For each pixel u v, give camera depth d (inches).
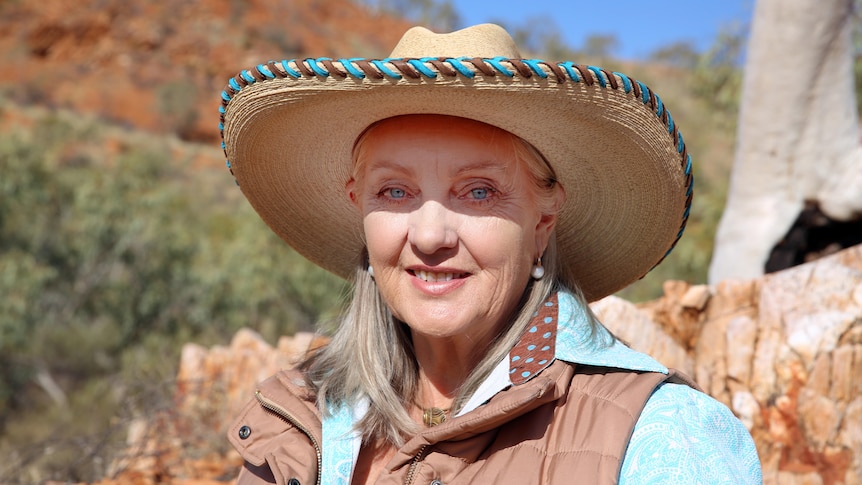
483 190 70.2
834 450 116.0
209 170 1770.4
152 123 2126.0
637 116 68.8
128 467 171.8
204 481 160.1
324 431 74.9
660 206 77.9
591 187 79.0
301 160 85.0
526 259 72.6
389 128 70.9
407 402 78.1
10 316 678.5
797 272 126.0
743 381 124.4
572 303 73.9
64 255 786.2
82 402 512.1
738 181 176.6
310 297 608.4
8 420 604.4
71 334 676.1
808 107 167.6
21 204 798.5
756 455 66.9
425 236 68.5
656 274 359.9
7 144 822.5
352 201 83.7
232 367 197.3
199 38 2411.4
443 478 65.5
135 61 2320.4
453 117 69.3
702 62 401.7
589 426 63.7
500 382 69.8
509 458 64.6
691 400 65.3
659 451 61.0
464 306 70.4
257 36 2516.0
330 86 67.0
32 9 2388.0
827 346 119.3
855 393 116.2
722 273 176.9
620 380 66.4
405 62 62.9
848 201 162.9
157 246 800.9
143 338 725.9
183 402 191.9
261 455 76.1
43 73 2214.6
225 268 680.4
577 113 67.9
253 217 656.4
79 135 1648.6
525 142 71.2
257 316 629.9
